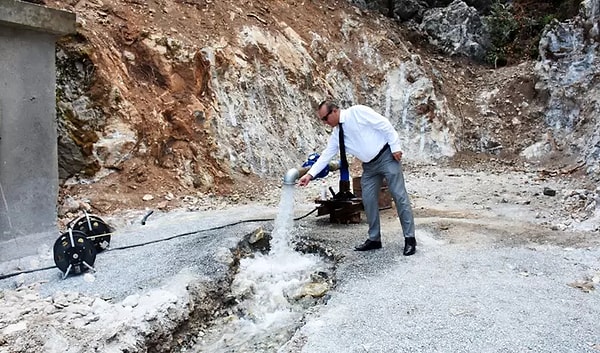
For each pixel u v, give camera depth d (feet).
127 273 15.46
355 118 16.74
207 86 32.48
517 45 50.90
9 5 15.72
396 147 16.63
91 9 29.94
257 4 41.04
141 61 30.53
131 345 11.53
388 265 15.93
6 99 16.33
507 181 31.37
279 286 15.78
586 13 40.78
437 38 50.96
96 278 15.12
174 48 31.60
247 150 32.37
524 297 13.26
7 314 12.48
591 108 36.78
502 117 43.06
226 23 36.63
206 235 19.16
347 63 43.42
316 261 17.57
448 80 46.91
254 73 35.78
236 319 14.32
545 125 40.81
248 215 22.97
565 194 26.12
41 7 16.70
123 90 27.91
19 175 16.78
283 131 35.99
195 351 12.84
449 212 23.62
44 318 12.28
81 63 26.35
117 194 25.18
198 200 26.63
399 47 47.14
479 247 17.60
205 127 30.68
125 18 31.04
